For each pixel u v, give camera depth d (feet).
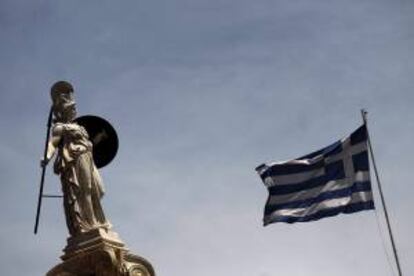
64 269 81.15
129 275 81.82
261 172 113.60
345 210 110.93
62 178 84.43
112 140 92.79
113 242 81.30
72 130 85.46
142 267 83.41
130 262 82.99
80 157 84.02
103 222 83.35
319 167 112.57
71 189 83.25
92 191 83.46
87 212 82.48
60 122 87.76
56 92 88.48
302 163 112.98
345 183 111.45
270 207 112.88
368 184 110.93
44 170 85.10
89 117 92.22
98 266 80.12
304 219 111.96
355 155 111.86
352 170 111.65
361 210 110.52
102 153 92.32
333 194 111.55
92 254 80.23
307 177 112.68
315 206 111.86
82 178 83.30
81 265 80.74
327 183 111.96
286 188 112.88
